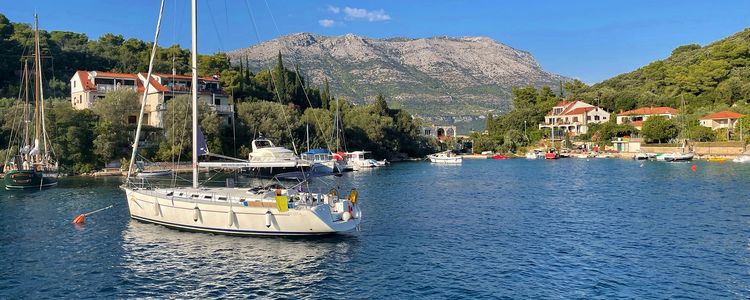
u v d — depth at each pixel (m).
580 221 39.78
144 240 32.38
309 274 25.92
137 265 27.48
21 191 60.62
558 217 41.75
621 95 183.75
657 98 173.50
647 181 70.88
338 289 23.80
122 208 45.72
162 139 92.81
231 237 32.78
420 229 36.78
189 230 34.31
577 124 175.62
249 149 98.38
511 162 130.50
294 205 31.98
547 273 26.05
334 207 34.50
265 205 32.19
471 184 70.81
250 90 132.12
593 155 145.50
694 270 26.36
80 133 85.25
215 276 25.64
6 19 131.50
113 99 91.69
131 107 93.44
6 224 38.72
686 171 87.06
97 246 31.41
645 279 25.00
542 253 29.92
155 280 25.11
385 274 25.94
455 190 62.94
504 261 28.25
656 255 29.25
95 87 101.31
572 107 183.12
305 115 122.12
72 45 146.88
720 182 67.19
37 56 70.94
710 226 37.03
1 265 27.73
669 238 33.38
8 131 85.69
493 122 197.38
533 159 144.50
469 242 32.72
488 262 28.08
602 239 33.34
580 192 59.22
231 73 133.75
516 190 62.56
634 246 31.36
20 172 62.03
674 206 46.56
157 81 104.44
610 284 24.30
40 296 23.03
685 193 55.97
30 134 79.81
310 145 114.25
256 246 30.84
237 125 103.06
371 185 69.56
